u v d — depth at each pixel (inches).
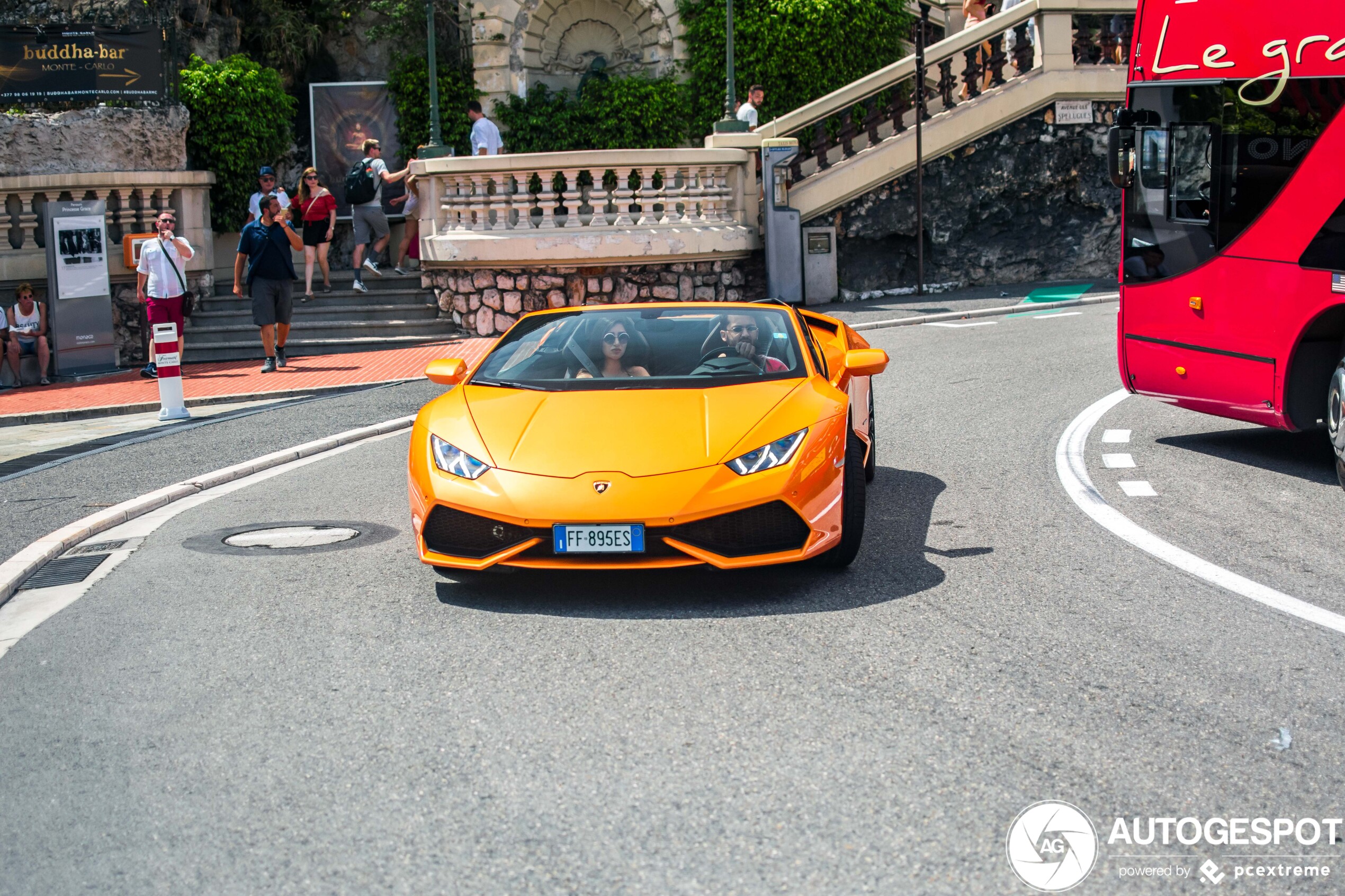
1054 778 144.1
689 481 212.4
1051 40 810.8
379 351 678.5
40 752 161.8
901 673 179.6
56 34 749.3
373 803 142.5
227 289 773.3
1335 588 216.8
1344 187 285.4
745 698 171.5
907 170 803.4
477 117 764.6
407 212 750.5
